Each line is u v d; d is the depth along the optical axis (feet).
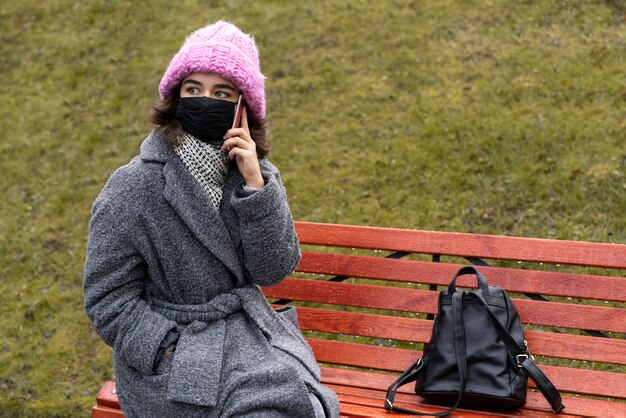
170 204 9.39
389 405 10.46
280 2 28.14
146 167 9.55
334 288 12.40
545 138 19.69
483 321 10.41
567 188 18.20
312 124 22.48
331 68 24.40
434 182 19.45
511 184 18.71
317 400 9.10
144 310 9.21
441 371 10.36
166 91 9.79
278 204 9.60
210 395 8.84
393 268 12.23
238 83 9.57
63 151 23.59
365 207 19.22
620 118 19.92
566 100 20.97
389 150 20.83
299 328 11.96
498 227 17.81
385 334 12.06
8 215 21.56
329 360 12.15
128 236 9.22
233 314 9.84
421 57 23.98
